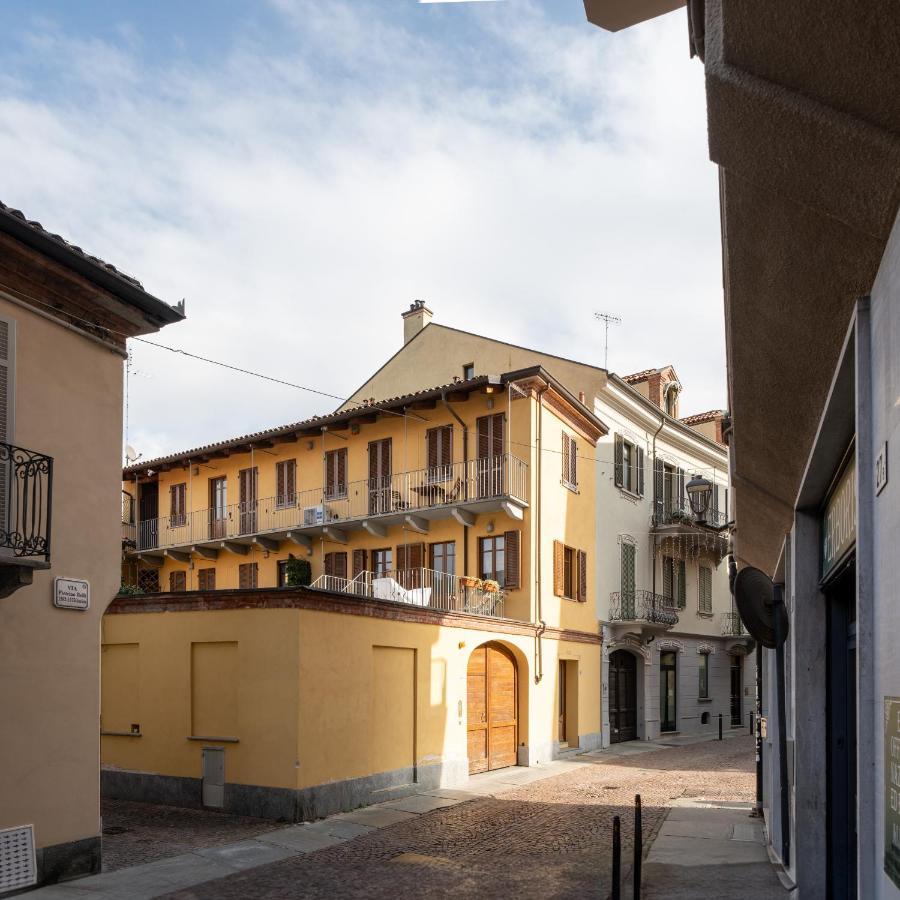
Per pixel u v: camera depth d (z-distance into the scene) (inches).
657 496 1182.9
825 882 259.3
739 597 282.4
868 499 126.9
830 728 264.4
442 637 666.2
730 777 717.3
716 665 1295.5
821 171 112.0
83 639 374.9
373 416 977.5
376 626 580.4
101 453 391.5
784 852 347.3
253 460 1111.6
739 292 175.5
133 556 1199.6
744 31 99.3
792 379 196.4
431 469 934.4
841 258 131.6
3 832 332.8
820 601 272.7
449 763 658.2
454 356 1128.8
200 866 391.2
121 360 406.6
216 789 524.1
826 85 99.3
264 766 507.8
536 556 860.0
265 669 515.5
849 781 258.5
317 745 514.6
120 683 582.2
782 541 363.3
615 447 1076.5
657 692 1117.1
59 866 354.0
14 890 333.4
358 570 985.5
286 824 487.2
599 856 415.5
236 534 1109.1
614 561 1050.1
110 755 575.5
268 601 520.1
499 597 847.7
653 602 1107.9
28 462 333.7
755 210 140.3
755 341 192.7
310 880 372.5
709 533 1163.3
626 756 892.6
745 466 289.7
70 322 380.2
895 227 103.5
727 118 115.0
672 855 411.5
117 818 502.9
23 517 328.2
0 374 346.3
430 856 418.0
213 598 542.0
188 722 543.5
